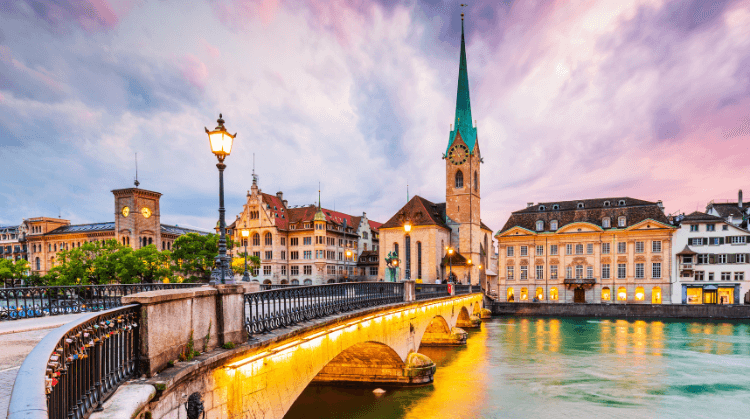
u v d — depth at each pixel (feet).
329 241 290.97
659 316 212.43
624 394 87.10
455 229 277.85
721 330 173.06
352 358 91.30
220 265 35.17
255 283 70.33
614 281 242.37
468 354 127.75
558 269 255.91
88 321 19.15
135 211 285.84
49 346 14.38
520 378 98.73
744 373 104.12
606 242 246.27
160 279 183.01
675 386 92.73
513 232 268.00
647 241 236.43
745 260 217.77
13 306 51.88
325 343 51.55
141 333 23.95
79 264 171.42
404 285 86.69
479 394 86.07
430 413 75.36
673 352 129.18
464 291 185.88
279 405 40.16
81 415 18.16
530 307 235.20
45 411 9.49
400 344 86.43
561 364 113.60
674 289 229.04
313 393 87.04
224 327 32.19
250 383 35.19
